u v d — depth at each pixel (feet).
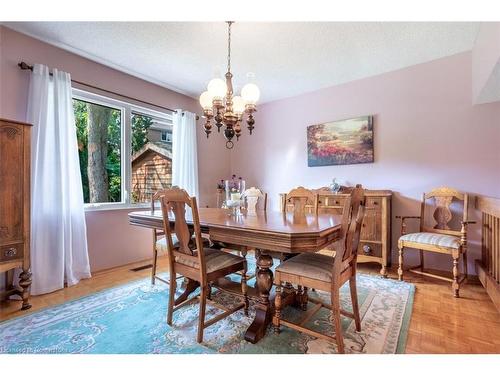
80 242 8.74
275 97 13.35
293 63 9.64
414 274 9.24
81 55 9.01
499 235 6.72
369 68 10.10
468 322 5.97
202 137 13.82
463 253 8.11
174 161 12.01
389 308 6.64
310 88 12.16
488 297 7.30
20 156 6.73
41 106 7.82
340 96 11.62
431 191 9.22
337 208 10.07
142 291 7.74
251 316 6.27
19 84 7.70
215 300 7.17
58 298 7.31
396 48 8.61
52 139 8.10
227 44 8.27
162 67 9.97
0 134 6.39
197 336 5.31
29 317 6.21
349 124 11.32
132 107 10.89
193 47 8.48
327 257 5.80
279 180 13.65
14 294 7.30
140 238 10.95
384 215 9.22
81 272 8.75
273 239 4.78
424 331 5.61
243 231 5.14
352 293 5.61
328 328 5.76
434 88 9.47
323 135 12.05
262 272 5.72
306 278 5.10
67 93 8.45
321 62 9.57
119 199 10.54
